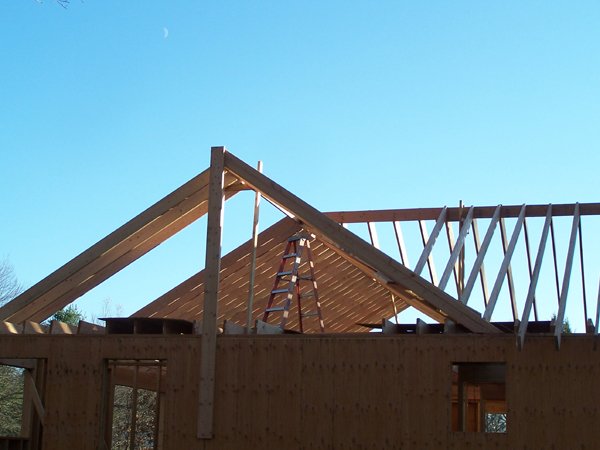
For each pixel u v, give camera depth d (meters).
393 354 11.23
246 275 15.14
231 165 12.13
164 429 11.63
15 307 12.64
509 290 14.44
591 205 13.73
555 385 10.66
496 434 10.73
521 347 10.81
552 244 13.86
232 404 11.55
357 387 11.25
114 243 12.44
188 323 12.14
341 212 15.34
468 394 17.58
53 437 11.98
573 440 10.48
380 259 11.46
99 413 11.95
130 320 12.21
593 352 10.65
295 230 14.59
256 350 11.64
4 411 25.78
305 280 15.31
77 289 13.07
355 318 18.38
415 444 10.92
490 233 13.30
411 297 12.53
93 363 12.12
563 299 11.44
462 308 11.09
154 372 16.19
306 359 11.48
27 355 12.34
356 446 11.10
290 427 11.34
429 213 14.85
